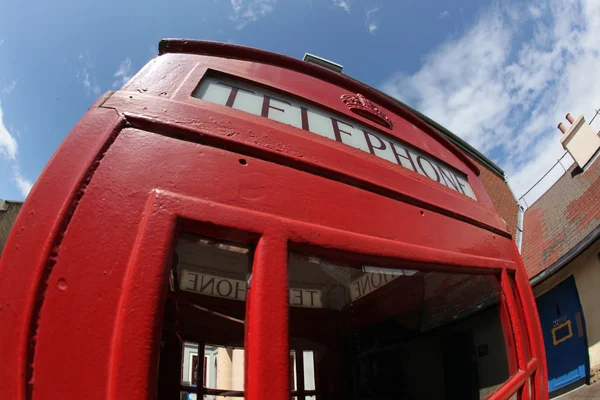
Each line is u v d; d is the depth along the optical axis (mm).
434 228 1837
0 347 812
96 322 859
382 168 1810
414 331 2264
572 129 12039
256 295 1046
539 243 10453
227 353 3094
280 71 2055
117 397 788
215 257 1578
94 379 809
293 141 1523
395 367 2246
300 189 1379
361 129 2062
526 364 1903
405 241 1618
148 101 1295
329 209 1417
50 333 833
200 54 1822
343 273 1859
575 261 8320
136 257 938
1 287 871
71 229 953
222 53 1909
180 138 1242
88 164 1063
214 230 1096
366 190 1628
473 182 2850
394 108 2662
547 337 9266
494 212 2754
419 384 2133
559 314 8961
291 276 1909
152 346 858
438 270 1729
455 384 2035
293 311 2094
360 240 1404
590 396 7035
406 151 2252
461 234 2016
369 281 1995
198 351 2074
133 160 1115
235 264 1671
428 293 2189
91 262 922
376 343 2322
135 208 1025
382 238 1515
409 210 1759
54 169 1048
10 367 792
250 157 1341
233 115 1465
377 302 2238
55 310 856
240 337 1982
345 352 2291
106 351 838
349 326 2307
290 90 1907
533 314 2248
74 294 879
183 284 1687
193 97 1473
